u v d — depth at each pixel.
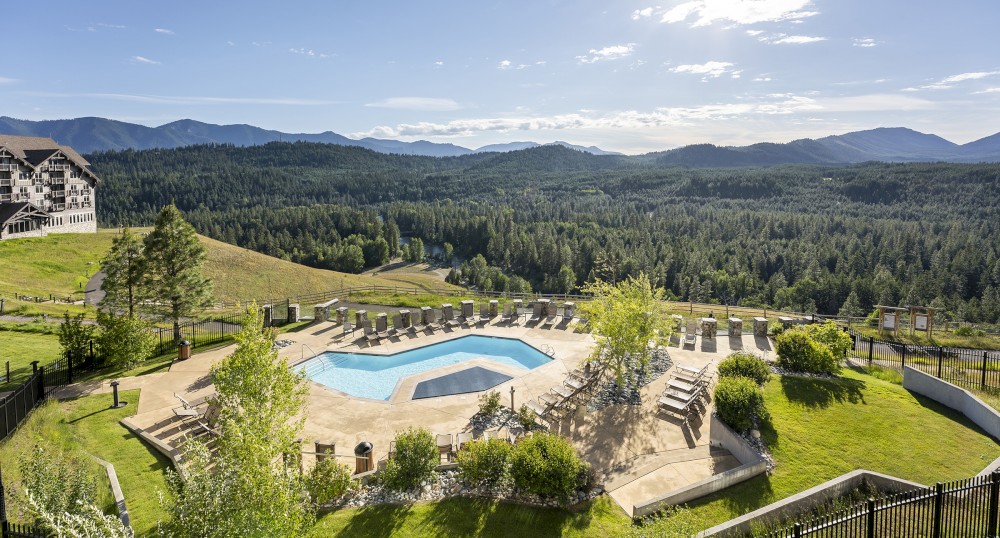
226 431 9.78
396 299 33.69
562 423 14.73
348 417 15.35
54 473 9.67
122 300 22.84
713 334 22.59
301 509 8.62
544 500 10.89
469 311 26.72
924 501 8.47
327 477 10.89
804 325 22.70
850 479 10.68
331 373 19.58
